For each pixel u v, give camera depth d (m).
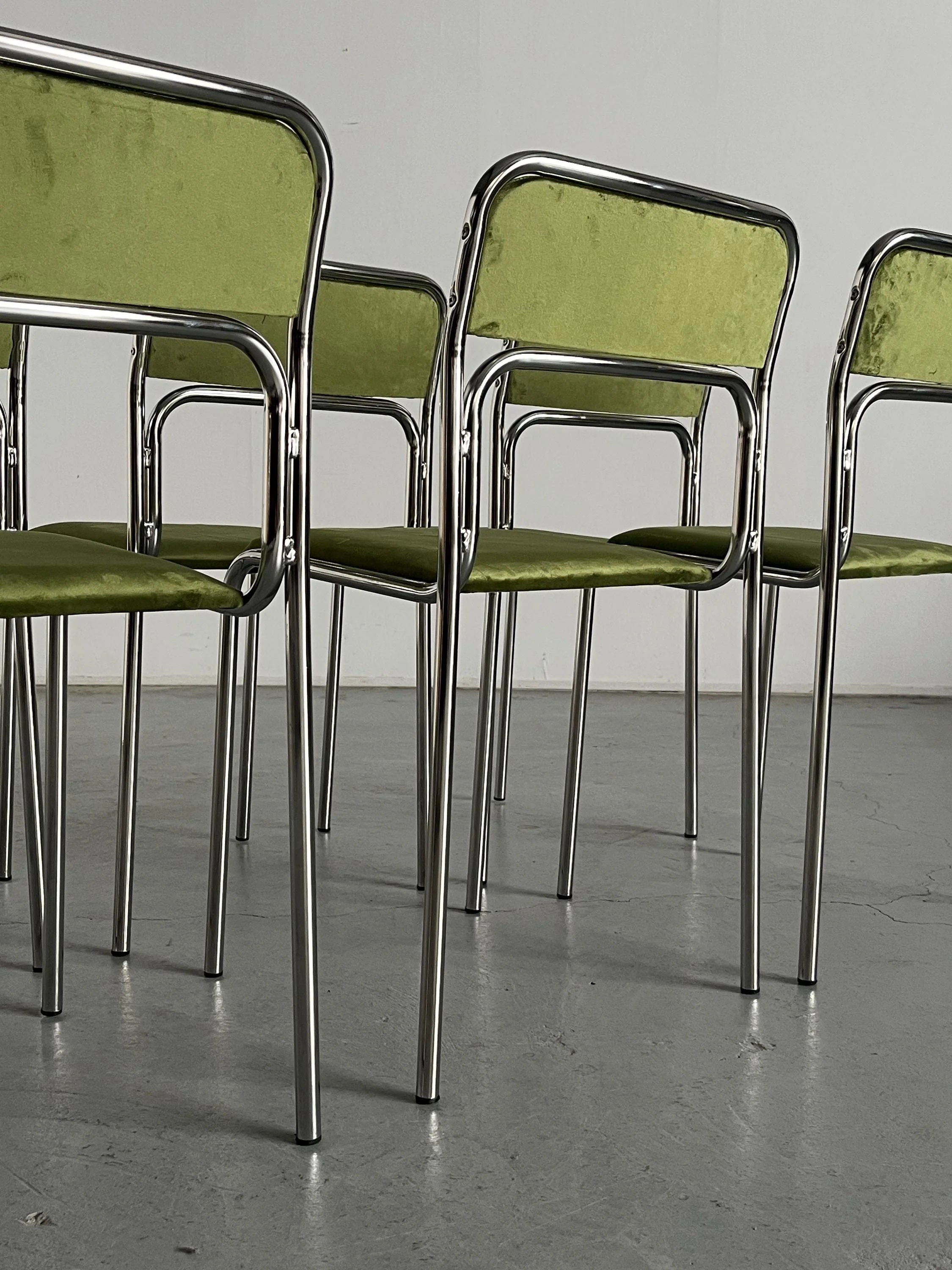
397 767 2.55
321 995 1.38
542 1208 0.97
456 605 1.11
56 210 0.84
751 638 1.40
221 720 1.40
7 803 1.78
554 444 3.55
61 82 0.82
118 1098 1.12
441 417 1.10
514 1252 0.91
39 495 3.47
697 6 3.44
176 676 3.52
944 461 3.53
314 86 3.43
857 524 3.56
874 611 3.60
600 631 3.62
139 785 2.34
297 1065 1.05
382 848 1.98
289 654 1.04
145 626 3.49
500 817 2.17
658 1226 0.95
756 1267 0.90
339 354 1.83
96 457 3.48
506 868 1.88
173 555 1.71
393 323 1.87
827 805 2.29
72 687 3.46
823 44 3.44
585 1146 1.06
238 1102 1.12
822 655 1.42
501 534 1.63
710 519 3.58
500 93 3.46
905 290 1.37
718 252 1.23
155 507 1.53
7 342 1.68
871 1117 1.12
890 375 1.41
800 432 3.54
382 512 3.57
